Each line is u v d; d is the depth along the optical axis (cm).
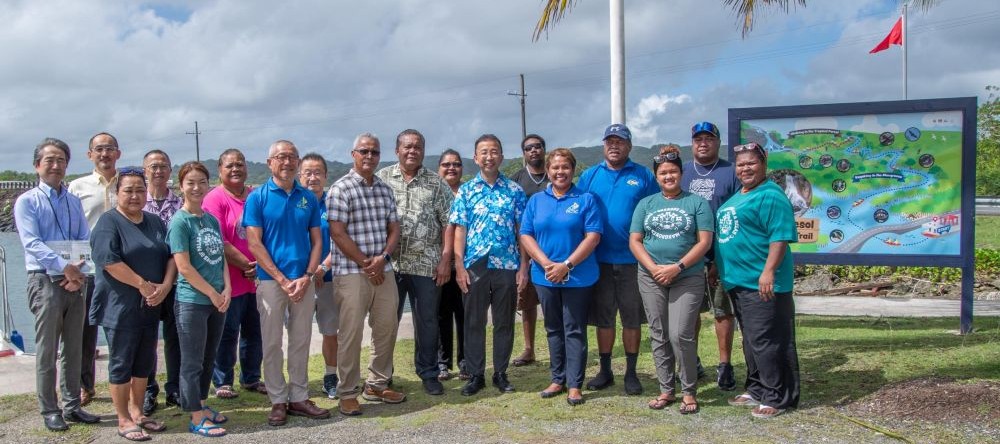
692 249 479
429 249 555
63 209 492
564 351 534
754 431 443
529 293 627
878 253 704
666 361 498
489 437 451
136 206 461
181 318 468
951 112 677
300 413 507
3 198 5544
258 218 484
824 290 999
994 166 3192
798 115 716
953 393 470
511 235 543
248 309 570
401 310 566
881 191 700
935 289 970
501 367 555
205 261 469
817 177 718
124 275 452
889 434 424
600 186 535
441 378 608
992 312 801
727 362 537
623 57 716
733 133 734
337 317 562
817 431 438
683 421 468
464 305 552
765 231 470
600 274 534
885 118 696
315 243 505
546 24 627
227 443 454
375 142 506
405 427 477
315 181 571
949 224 682
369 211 510
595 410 497
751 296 473
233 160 546
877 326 738
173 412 524
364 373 633
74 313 489
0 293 902
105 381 597
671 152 493
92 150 558
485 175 546
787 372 475
